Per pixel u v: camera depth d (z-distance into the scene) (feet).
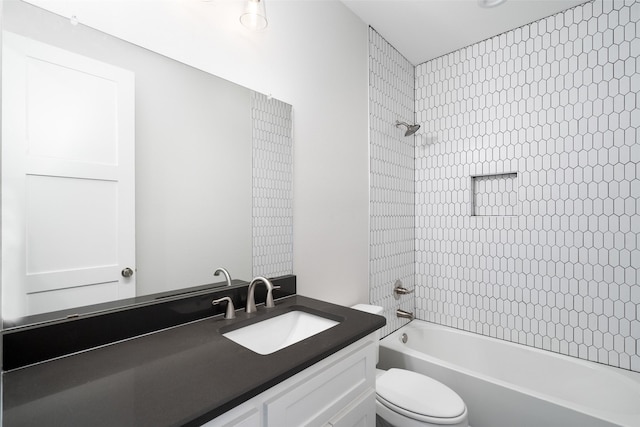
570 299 6.06
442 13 6.18
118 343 2.86
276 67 4.62
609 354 5.66
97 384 2.15
